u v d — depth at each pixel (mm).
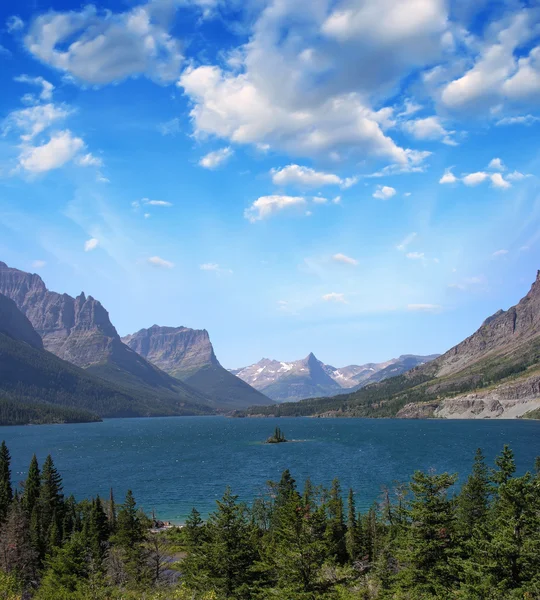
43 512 108000
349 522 97125
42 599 69188
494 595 50219
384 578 68000
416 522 59281
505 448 68438
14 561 87562
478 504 83000
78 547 81875
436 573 56125
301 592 59094
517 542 53531
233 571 66188
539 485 56344
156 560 83188
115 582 76938
